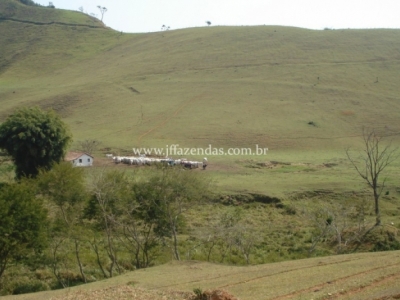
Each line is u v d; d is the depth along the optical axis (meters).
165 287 20.70
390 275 19.69
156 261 34.38
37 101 120.31
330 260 24.73
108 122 104.25
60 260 33.44
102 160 75.94
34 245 29.69
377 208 44.03
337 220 39.47
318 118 101.62
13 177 63.25
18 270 32.59
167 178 35.00
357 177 61.44
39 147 60.50
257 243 38.12
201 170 69.12
